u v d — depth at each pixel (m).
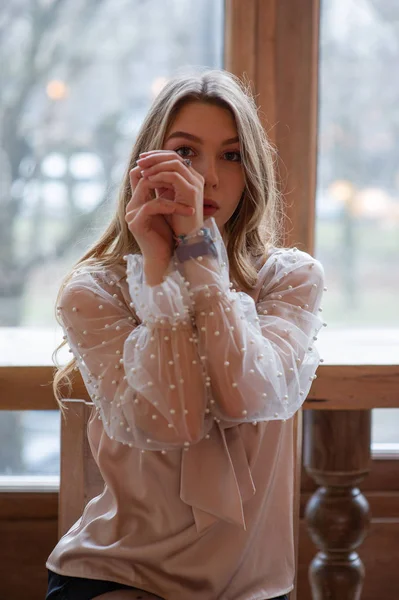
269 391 1.14
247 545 1.21
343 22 2.12
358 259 2.23
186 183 1.12
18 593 2.03
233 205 1.23
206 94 1.20
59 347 1.41
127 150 2.17
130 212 1.15
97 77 2.14
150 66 2.14
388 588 2.08
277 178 2.02
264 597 1.22
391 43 2.14
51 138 2.16
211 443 1.18
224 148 1.21
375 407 1.73
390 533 2.08
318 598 1.79
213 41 2.12
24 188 2.18
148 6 2.12
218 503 1.16
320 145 2.17
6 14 2.11
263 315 1.23
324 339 2.17
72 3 2.11
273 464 1.23
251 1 1.98
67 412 1.49
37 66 2.13
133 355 1.14
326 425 1.76
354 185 2.19
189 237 1.13
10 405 1.73
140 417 1.13
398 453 2.12
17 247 2.19
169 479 1.20
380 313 2.25
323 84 2.14
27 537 2.02
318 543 1.80
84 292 1.22
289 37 1.99
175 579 1.21
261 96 2.00
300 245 2.04
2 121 2.15
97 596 1.21
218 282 1.13
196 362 1.12
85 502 1.49
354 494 1.80
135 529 1.23
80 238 2.20
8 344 2.04
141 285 1.15
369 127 2.17
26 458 2.11
